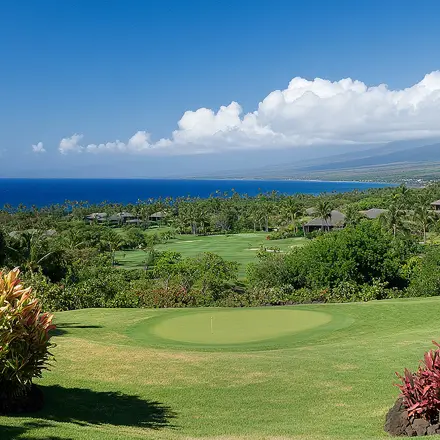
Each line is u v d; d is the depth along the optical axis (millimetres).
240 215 122625
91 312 26844
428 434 8523
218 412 10898
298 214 105500
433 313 22859
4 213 116438
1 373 9023
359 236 38844
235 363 14695
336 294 33281
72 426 8820
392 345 16141
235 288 40719
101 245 79000
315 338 18969
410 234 74188
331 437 8969
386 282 36156
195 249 79750
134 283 38562
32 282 30766
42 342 9562
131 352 16047
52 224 99438
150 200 180375
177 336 19734
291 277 39094
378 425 9586
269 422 10234
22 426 8469
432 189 136500
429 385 8711
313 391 12016
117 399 11672
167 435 9211
